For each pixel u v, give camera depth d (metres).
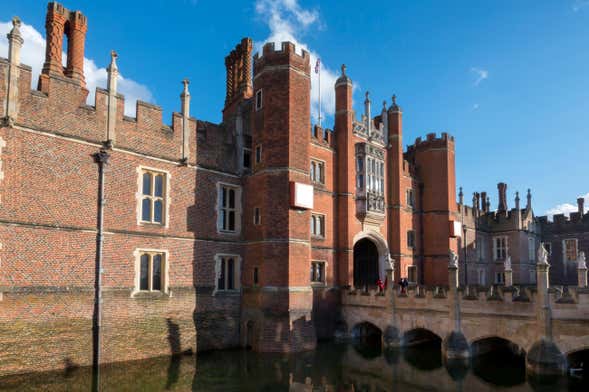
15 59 18.08
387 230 32.66
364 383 18.05
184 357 21.19
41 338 17.72
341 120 30.17
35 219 18.11
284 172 24.14
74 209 19.25
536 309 19.92
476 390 17.55
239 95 30.75
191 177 23.58
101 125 20.50
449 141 36.91
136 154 21.50
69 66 22.20
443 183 36.34
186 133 23.50
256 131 25.62
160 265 22.03
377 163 31.98
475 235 44.31
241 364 20.11
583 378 19.12
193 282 22.95
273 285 23.39
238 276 24.95
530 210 47.44
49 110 18.92
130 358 20.05
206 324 23.14
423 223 36.50
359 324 27.44
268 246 23.83
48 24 20.69
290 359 21.48
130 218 21.00
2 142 17.47
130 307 20.45
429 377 19.42
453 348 22.05
